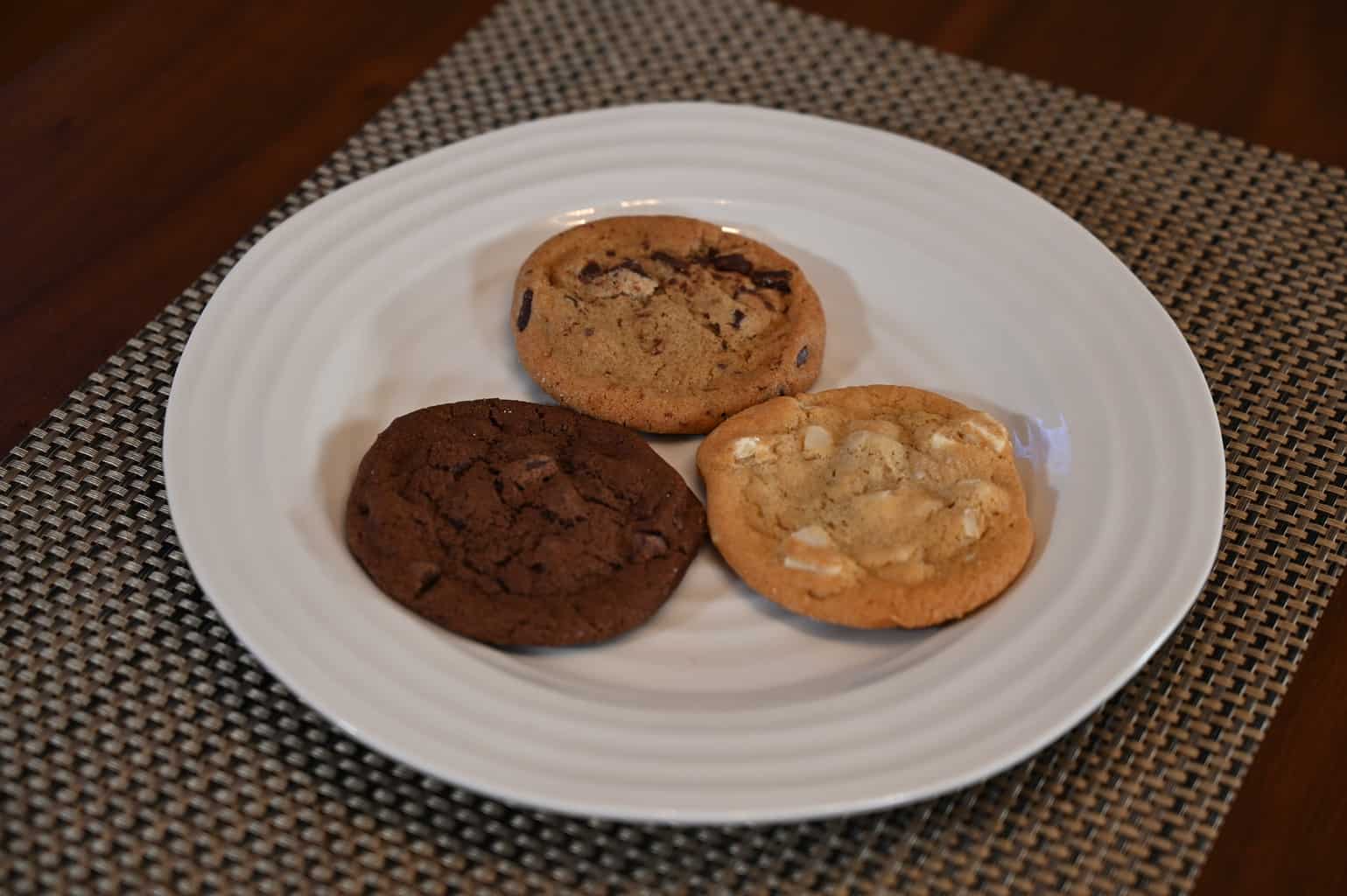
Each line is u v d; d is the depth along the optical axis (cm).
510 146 61
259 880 47
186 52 67
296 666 48
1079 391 56
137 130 64
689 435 56
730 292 58
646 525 52
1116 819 48
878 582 51
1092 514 53
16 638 51
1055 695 49
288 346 56
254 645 49
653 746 48
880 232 60
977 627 51
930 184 61
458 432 54
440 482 53
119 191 62
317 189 62
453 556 51
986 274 59
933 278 59
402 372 57
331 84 66
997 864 48
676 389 56
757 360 56
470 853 48
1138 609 50
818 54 68
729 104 63
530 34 68
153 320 58
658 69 67
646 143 62
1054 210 60
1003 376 57
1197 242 62
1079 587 51
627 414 55
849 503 52
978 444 54
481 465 53
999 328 58
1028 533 52
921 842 48
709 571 53
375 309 57
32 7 69
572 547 52
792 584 51
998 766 47
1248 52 69
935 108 66
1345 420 57
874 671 51
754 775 47
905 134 65
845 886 47
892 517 52
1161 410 55
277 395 55
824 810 46
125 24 68
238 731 49
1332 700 51
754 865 48
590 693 50
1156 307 57
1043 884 47
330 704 48
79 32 67
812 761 47
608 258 59
